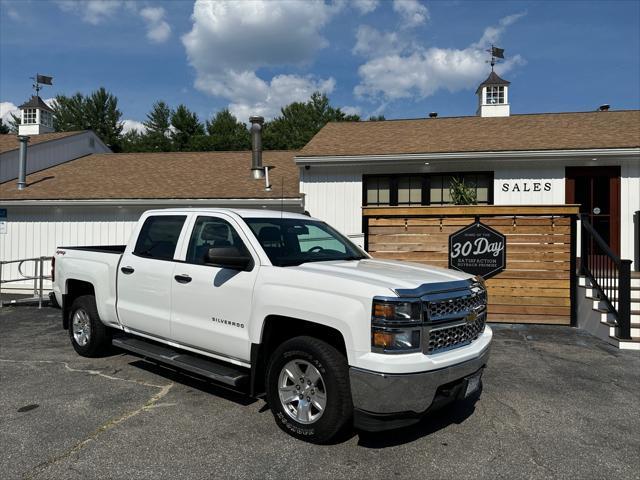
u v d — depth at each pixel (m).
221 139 43.75
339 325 3.45
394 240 8.49
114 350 6.18
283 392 3.82
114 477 3.14
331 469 3.28
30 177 14.30
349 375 3.39
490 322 8.25
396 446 3.65
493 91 14.76
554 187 10.49
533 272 8.12
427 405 3.38
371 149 11.35
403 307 3.34
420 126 13.59
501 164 10.69
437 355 3.51
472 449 3.62
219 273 4.30
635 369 5.69
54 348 6.52
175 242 4.91
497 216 8.21
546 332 7.57
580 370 5.63
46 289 12.34
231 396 4.67
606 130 11.28
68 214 12.51
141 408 4.32
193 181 13.20
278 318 3.91
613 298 7.13
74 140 17.03
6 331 7.65
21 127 18.16
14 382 5.04
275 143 46.06
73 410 4.26
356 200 11.30
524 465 3.39
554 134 11.39
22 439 3.67
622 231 10.19
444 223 8.35
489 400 4.65
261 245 4.23
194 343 4.52
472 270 8.27
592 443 3.74
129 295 5.24
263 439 3.72
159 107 54.34
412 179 11.23
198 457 3.42
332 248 4.91
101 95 52.44
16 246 12.71
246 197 11.58
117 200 12.00
